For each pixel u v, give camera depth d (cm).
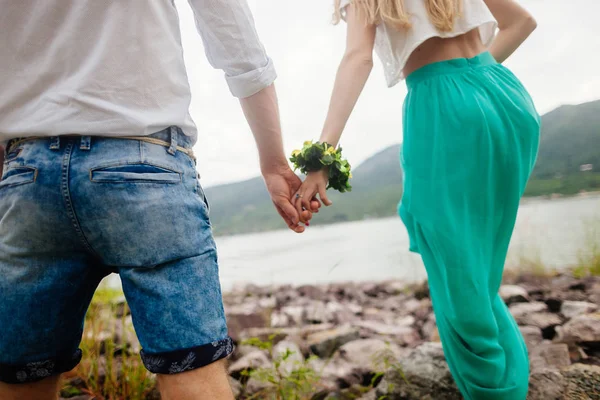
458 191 156
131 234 97
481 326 152
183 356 96
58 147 98
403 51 164
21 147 102
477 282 152
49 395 115
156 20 104
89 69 99
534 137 165
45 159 98
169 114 105
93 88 99
